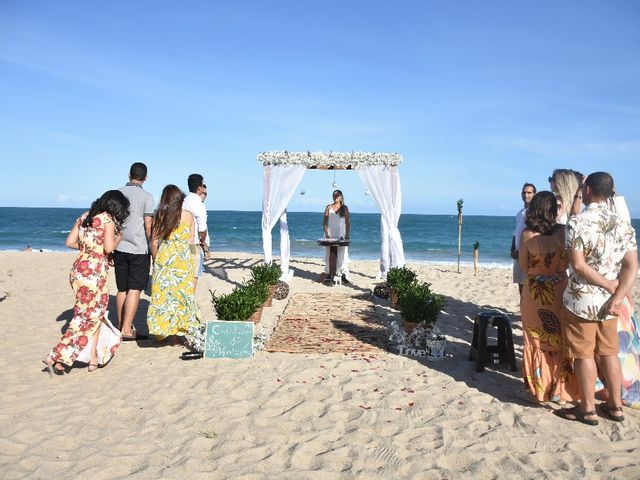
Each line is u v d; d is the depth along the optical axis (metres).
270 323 7.67
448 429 3.86
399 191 11.59
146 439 3.70
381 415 4.13
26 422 3.93
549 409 4.23
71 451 3.50
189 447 3.58
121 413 4.16
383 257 12.17
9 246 32.31
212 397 4.50
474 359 5.66
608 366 3.93
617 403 3.95
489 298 10.07
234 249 30.20
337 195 11.86
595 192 3.82
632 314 4.37
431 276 13.74
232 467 3.30
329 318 7.83
